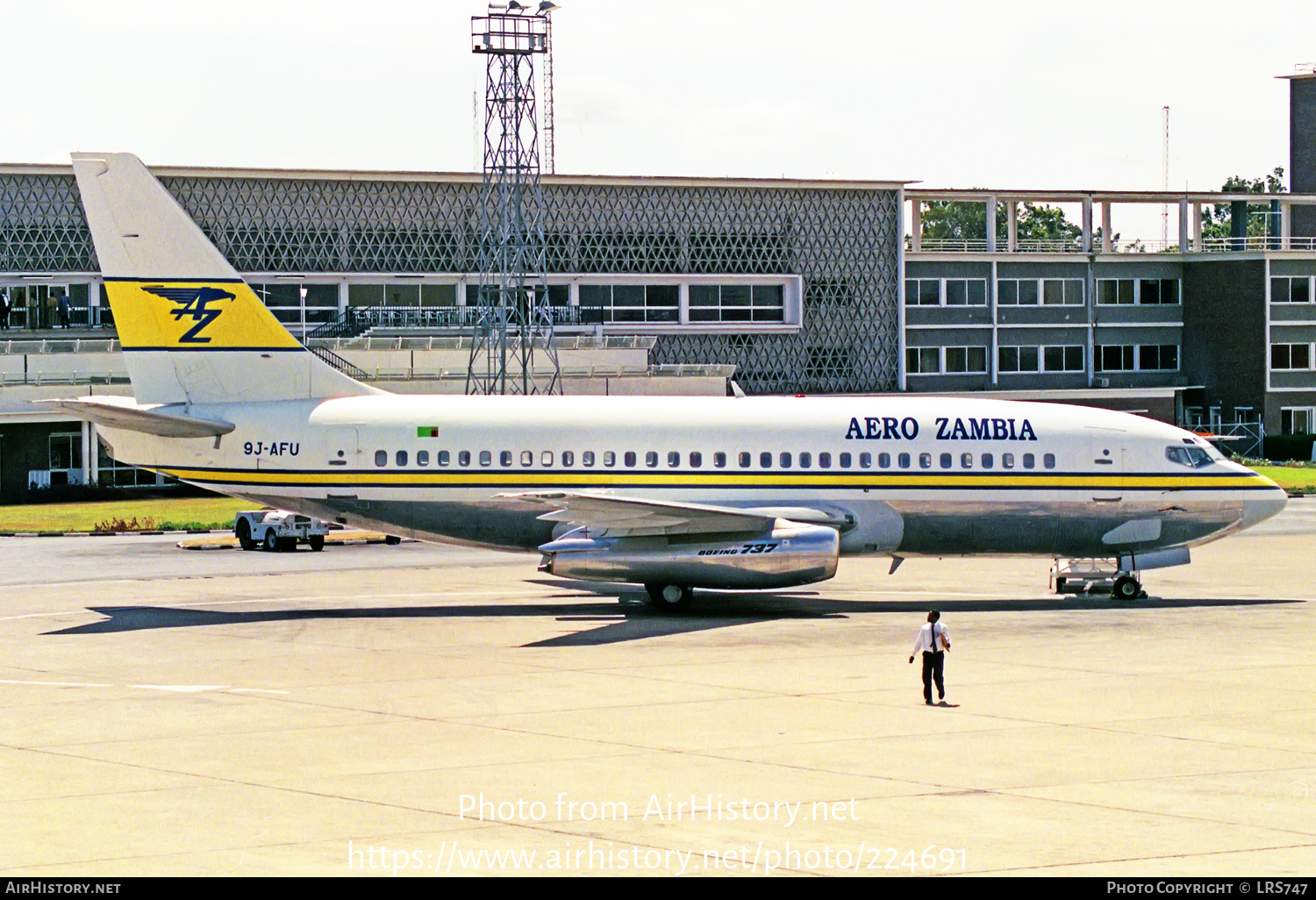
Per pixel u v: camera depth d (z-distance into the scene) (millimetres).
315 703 37656
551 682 40500
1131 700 37938
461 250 145250
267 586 63188
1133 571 59062
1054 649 46188
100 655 45125
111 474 118688
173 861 24297
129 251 56156
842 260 158250
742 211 154625
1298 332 163375
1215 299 165875
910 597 59562
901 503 56844
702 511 52375
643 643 47281
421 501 56188
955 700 37906
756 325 153875
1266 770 30562
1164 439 58094
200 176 137500
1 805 27859
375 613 54562
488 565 72062
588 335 143125
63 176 134125
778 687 39656
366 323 138875
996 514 57156
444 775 30047
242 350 56750
